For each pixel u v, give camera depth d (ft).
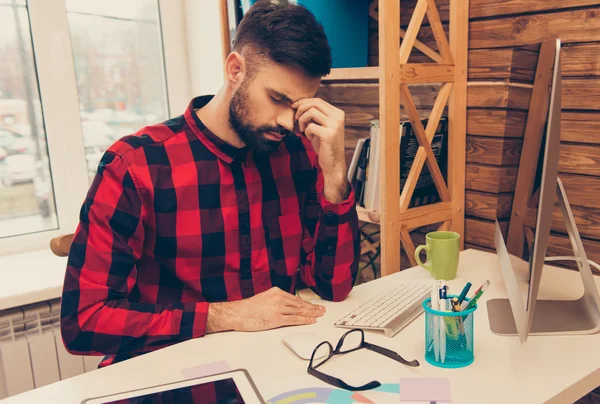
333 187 3.73
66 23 6.66
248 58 3.26
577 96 4.28
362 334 3.04
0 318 5.45
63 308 3.25
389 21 4.33
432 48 5.26
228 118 3.55
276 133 3.39
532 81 3.22
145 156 3.54
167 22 7.50
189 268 3.69
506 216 3.69
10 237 6.64
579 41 4.20
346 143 6.20
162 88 7.72
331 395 2.57
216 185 3.70
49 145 6.77
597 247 4.33
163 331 3.25
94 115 7.15
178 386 2.56
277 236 3.96
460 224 5.19
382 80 4.40
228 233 3.74
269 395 2.59
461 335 2.81
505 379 2.67
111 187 3.40
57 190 6.88
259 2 3.32
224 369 2.83
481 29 4.83
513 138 3.66
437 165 4.91
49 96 6.68
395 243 4.73
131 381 2.77
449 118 5.01
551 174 2.70
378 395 2.56
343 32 5.37
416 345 3.08
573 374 2.71
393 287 3.98
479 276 4.18
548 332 3.14
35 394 2.67
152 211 3.55
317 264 3.87
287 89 3.27
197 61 7.61
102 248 3.31
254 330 3.31
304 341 3.06
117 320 3.22
